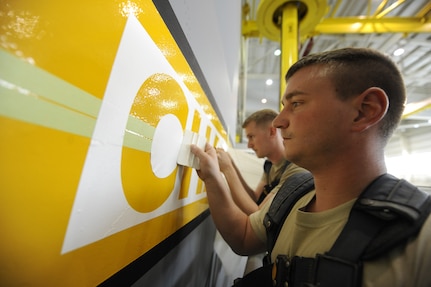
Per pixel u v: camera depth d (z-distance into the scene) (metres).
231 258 1.06
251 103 5.90
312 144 0.34
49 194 0.15
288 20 1.86
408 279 0.23
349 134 0.32
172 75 0.35
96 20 0.18
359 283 0.25
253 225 0.58
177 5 0.38
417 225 0.24
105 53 0.19
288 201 0.47
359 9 2.75
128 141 0.25
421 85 4.39
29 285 0.14
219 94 0.95
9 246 0.13
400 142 6.44
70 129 0.17
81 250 0.18
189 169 0.52
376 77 0.32
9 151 0.13
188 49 0.45
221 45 1.00
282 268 0.34
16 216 0.14
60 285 0.16
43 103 0.15
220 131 0.98
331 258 0.27
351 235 0.28
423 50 3.37
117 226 0.24
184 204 0.50
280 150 0.93
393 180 0.31
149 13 0.26
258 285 0.39
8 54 0.13
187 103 0.44
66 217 0.17
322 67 0.34
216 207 0.55
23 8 0.13
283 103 0.41
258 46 3.66
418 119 5.25
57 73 0.15
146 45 0.26
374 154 0.33
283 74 1.78
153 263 0.34
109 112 0.21
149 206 0.32
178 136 0.41
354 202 0.32
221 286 1.21
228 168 0.78
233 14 1.45
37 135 0.14
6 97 0.13
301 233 0.36
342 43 3.22
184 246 0.53
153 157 0.32
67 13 0.16
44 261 0.15
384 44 3.09
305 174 0.54
